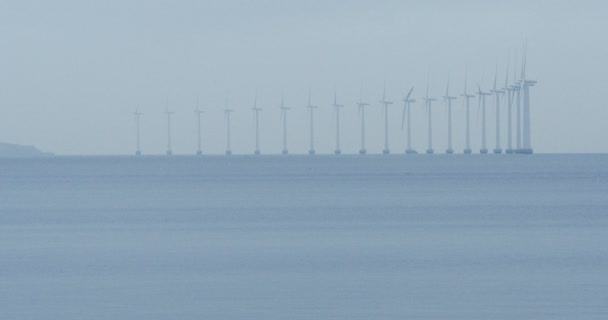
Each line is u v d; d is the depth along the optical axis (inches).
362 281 6481.3
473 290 6067.9
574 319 5147.6
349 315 5295.3
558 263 7347.4
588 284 6279.5
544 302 5625.0
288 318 5226.4
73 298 5836.6
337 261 7559.1
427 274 6786.4
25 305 5620.1
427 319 5172.2
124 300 5767.7
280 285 6299.2
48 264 7421.3
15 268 7204.7
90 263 7495.1
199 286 6279.5
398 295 5895.7
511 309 5423.2
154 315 5305.1
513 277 6619.1
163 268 7165.4
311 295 5915.4
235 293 5999.0
